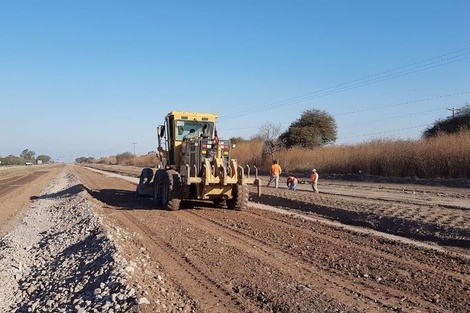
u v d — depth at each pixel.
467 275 7.80
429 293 6.84
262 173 41.34
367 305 6.26
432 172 28.38
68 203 19.23
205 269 8.08
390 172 31.14
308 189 23.92
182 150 16.95
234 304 6.33
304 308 6.05
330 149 39.25
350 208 15.40
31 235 13.66
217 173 15.10
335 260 8.79
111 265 7.50
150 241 10.61
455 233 11.12
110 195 22.72
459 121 36.16
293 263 8.54
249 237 11.06
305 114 53.28
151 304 5.82
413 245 10.05
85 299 6.51
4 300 7.55
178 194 15.57
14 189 30.77
